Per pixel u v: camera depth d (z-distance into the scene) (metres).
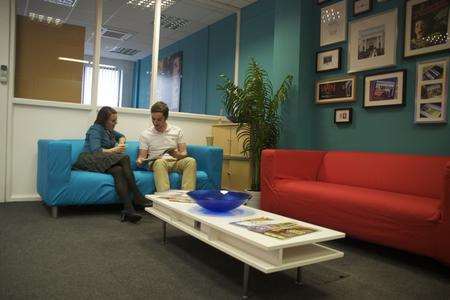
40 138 3.52
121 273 1.67
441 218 1.78
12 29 3.37
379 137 3.09
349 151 3.19
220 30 5.42
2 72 3.32
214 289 1.54
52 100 3.74
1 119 3.34
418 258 2.11
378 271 1.87
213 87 5.50
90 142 3.04
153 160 3.10
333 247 2.31
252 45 4.78
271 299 1.47
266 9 4.57
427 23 2.75
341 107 3.44
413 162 2.47
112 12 5.34
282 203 2.71
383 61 3.05
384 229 2.03
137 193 2.86
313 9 3.73
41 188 2.99
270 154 2.84
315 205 2.44
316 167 3.12
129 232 2.40
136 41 6.71
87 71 4.22
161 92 7.07
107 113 3.16
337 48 3.46
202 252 2.03
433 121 2.68
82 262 1.79
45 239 2.15
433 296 1.57
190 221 1.92
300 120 3.62
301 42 3.63
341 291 1.59
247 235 1.45
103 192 2.81
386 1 3.06
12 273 1.61
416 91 2.80
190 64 6.12
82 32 3.93
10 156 3.39
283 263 1.38
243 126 3.67
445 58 2.63
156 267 1.77
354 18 3.33
